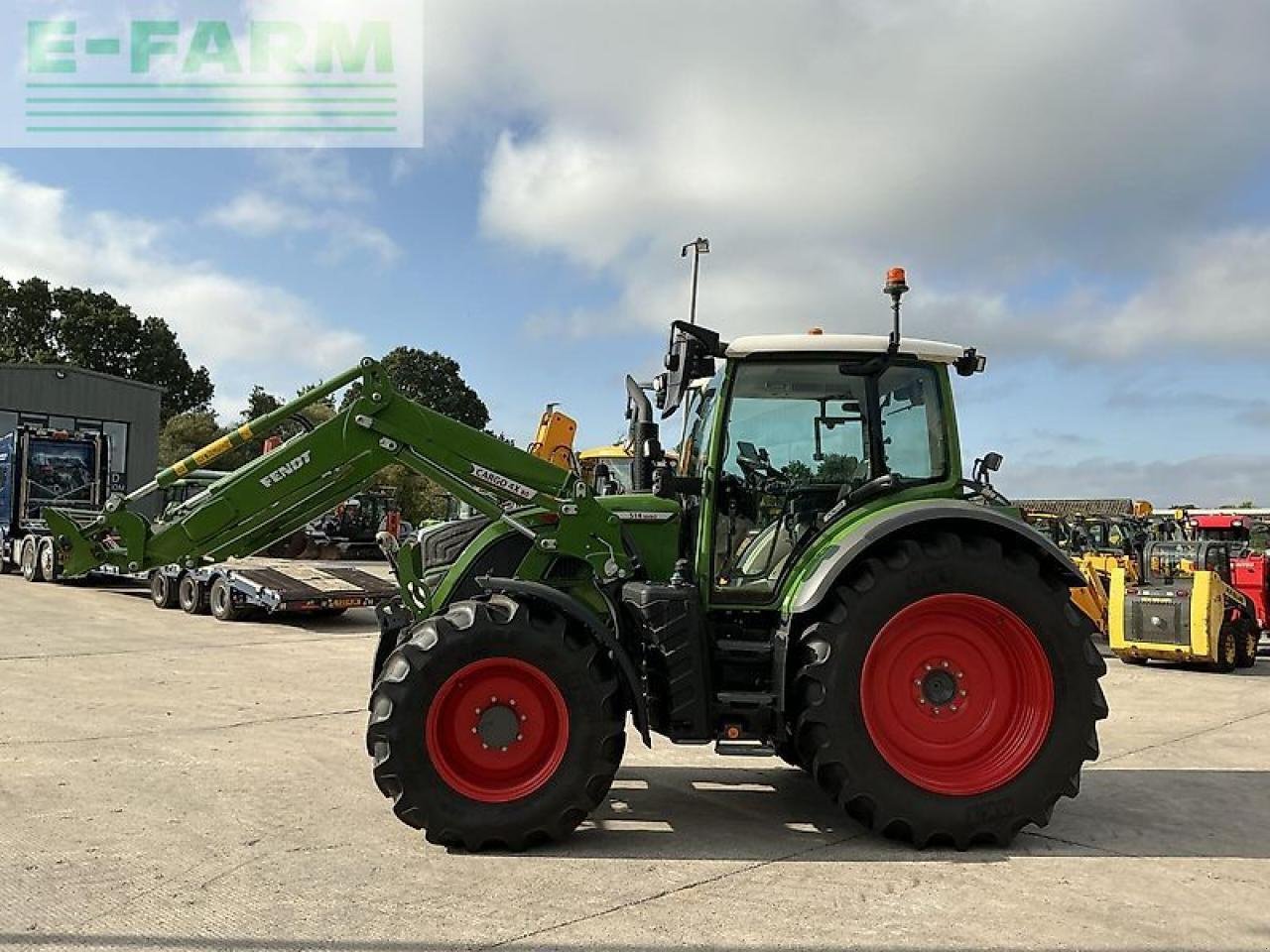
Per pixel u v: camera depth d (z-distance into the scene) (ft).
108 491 69.15
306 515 17.29
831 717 14.43
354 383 17.03
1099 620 40.52
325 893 12.33
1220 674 34.76
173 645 36.52
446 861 13.66
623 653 14.57
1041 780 14.58
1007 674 15.15
